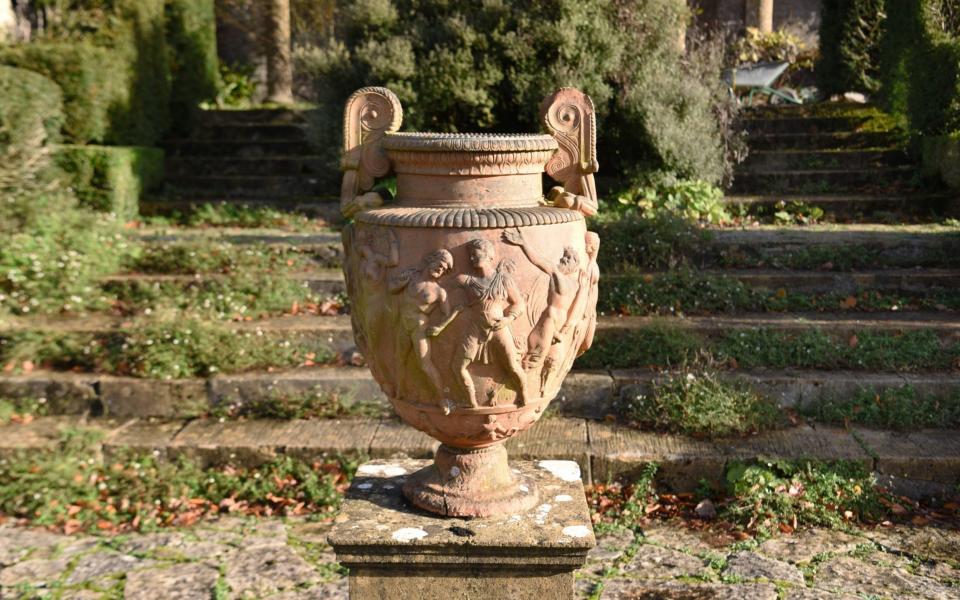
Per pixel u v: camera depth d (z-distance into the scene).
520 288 2.28
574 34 7.20
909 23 7.89
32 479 4.38
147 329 5.27
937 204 7.30
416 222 2.29
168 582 3.72
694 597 3.53
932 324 5.32
